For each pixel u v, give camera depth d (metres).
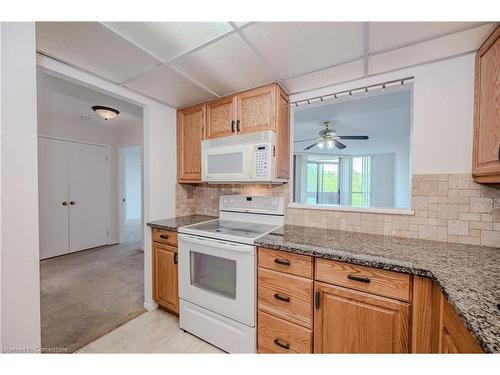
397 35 1.21
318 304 1.26
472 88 1.36
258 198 2.11
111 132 4.33
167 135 2.30
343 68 1.57
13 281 0.97
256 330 1.48
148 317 1.99
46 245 3.46
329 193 6.76
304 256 1.30
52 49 1.36
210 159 2.02
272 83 1.77
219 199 2.44
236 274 1.52
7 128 0.95
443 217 1.44
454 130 1.41
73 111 3.19
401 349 1.06
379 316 1.11
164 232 2.00
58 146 3.58
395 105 2.59
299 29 1.18
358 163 6.60
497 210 1.31
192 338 1.72
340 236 1.58
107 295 2.35
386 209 1.62
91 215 4.02
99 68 1.58
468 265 1.03
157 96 2.06
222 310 1.58
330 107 2.66
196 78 1.72
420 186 1.51
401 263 1.05
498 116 1.10
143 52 1.39
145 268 2.14
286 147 1.98
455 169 1.41
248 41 1.28
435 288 0.98
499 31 1.09
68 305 2.15
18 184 0.98
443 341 0.90
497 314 0.66
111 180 4.33
